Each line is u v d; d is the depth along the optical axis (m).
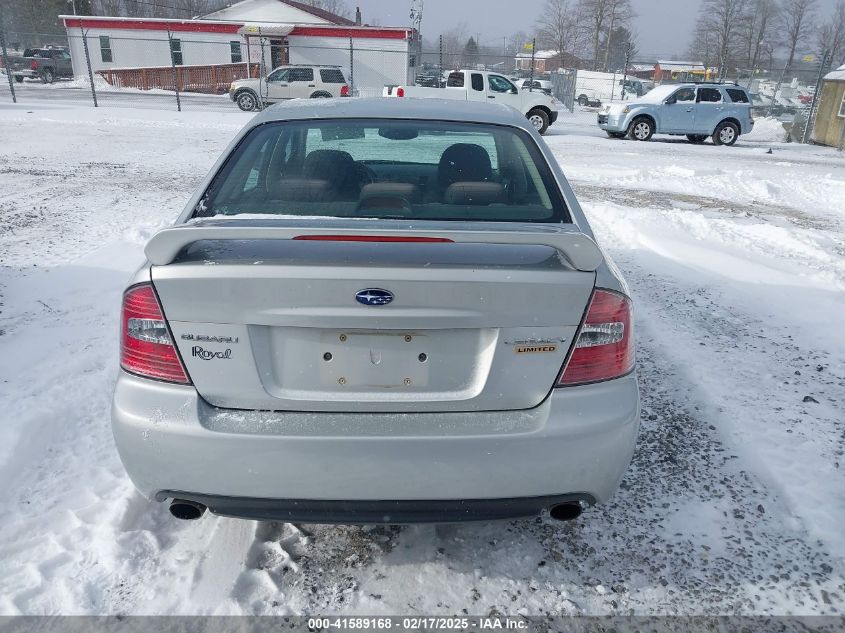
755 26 73.44
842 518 2.63
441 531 2.54
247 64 31.66
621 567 2.38
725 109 19.81
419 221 2.36
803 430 3.26
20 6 53.16
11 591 2.16
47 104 21.67
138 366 1.99
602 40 81.94
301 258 1.91
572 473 1.99
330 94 24.25
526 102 20.06
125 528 2.47
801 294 5.33
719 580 2.32
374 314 1.86
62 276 5.21
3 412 3.14
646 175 11.98
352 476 1.92
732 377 3.84
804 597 2.26
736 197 10.21
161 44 34.06
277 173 2.61
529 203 2.52
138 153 12.20
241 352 1.92
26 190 8.50
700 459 3.02
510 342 1.94
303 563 2.35
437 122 2.90
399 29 32.75
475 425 1.95
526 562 2.39
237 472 1.92
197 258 1.95
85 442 3.02
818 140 21.56
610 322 2.01
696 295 5.31
